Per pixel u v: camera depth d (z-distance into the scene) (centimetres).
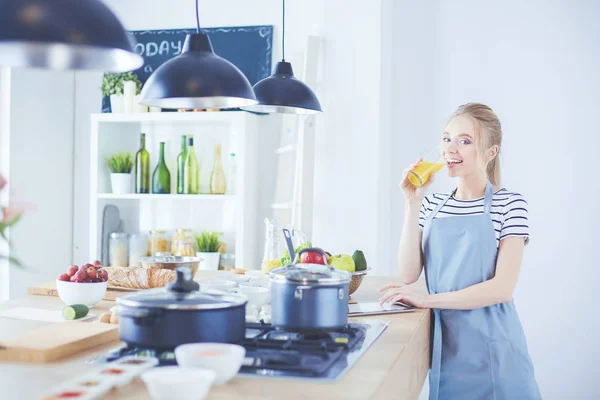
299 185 399
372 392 118
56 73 451
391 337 172
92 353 147
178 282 142
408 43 416
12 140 416
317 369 128
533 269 399
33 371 131
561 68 397
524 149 402
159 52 450
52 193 450
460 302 221
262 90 271
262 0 436
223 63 200
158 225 454
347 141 402
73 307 190
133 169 453
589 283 393
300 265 162
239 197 405
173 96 191
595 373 392
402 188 247
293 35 431
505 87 404
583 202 394
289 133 426
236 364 122
